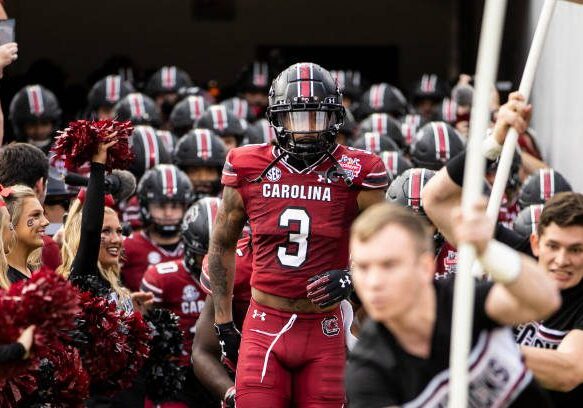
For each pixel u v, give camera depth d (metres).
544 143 39.81
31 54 70.81
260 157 18.59
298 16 73.19
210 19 72.50
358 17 73.56
